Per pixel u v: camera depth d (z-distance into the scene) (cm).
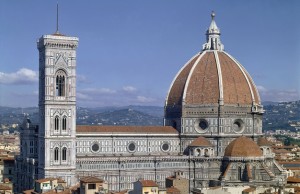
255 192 19388
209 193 19512
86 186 17662
